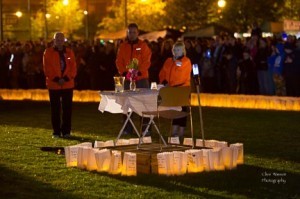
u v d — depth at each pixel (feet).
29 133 50.75
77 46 89.45
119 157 35.06
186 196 30.48
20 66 90.68
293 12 161.17
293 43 73.00
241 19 166.50
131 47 48.37
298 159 39.88
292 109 68.08
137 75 46.93
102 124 56.75
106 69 84.53
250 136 49.34
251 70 76.48
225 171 36.14
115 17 218.18
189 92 39.01
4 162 37.91
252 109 68.64
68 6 235.40
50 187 31.91
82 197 30.04
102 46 86.02
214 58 80.38
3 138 47.70
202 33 120.78
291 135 49.70
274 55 74.18
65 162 38.14
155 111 39.70
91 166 36.01
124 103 40.37
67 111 49.14
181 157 35.01
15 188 31.63
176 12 176.86
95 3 245.65
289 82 73.05
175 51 45.27
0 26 112.88
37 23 226.99
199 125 55.98
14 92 83.20
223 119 59.98
